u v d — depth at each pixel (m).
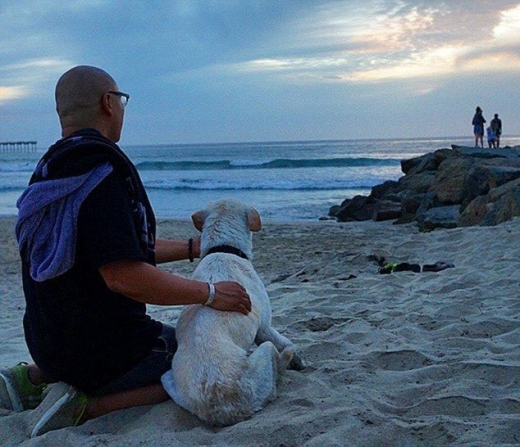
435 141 119.19
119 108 3.17
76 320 3.02
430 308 5.32
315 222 17.20
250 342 3.38
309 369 3.88
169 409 3.16
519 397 3.26
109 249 2.85
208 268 3.46
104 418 3.22
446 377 3.67
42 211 2.95
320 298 6.12
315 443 2.77
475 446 2.70
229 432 2.91
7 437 3.14
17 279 10.05
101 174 2.90
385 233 13.91
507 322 4.64
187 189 30.80
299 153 71.38
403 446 2.79
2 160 78.62
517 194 10.63
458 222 12.67
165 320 6.16
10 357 5.33
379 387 3.57
